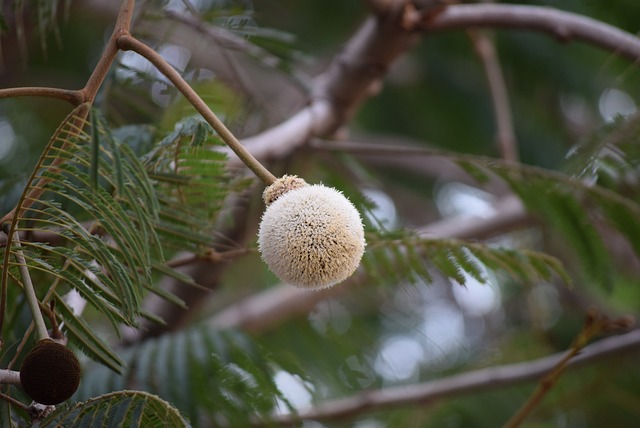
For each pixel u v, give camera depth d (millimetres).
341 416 1638
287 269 1044
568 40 1553
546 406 1922
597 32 1528
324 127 1615
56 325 1082
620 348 1669
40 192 1040
